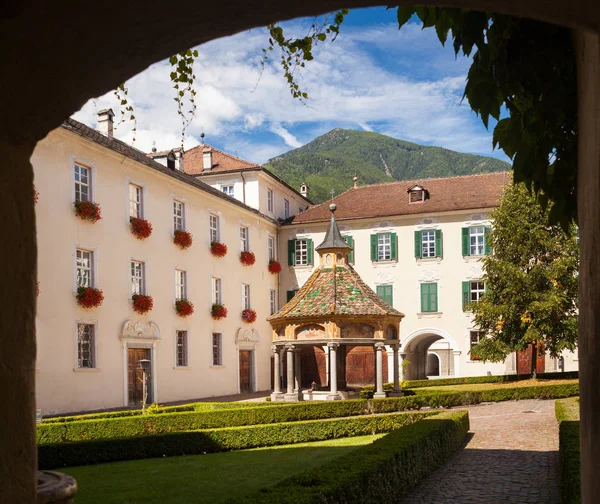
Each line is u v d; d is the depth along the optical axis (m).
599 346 3.28
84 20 3.19
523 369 38.09
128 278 27.20
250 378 37.75
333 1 3.26
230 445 15.35
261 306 39.53
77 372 23.77
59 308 23.03
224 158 43.03
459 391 25.52
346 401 21.05
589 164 3.55
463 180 42.53
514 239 30.11
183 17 3.32
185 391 30.83
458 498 10.10
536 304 29.05
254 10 3.34
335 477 7.53
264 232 40.84
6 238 3.41
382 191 44.09
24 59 3.31
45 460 12.91
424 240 40.06
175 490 10.42
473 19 4.80
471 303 31.50
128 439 14.04
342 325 22.41
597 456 3.44
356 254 41.44
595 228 3.33
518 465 12.91
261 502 6.27
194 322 32.09
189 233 31.61
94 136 25.20
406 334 39.75
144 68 3.77
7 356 3.37
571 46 4.66
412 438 11.26
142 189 28.77
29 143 3.62
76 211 24.11
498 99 5.18
